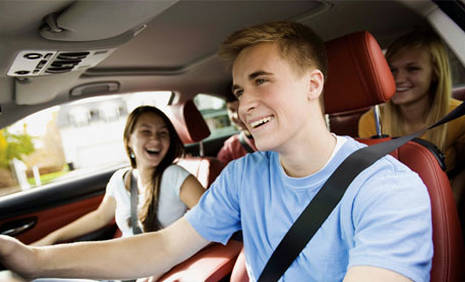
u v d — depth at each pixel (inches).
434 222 39.9
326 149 34.4
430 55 62.5
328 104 52.9
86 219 72.5
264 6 60.1
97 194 88.8
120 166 97.7
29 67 41.5
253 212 38.4
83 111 168.4
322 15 67.0
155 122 67.1
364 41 48.0
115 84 76.0
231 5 57.0
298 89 32.9
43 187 83.5
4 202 76.4
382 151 34.1
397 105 69.6
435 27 51.7
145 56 70.7
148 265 38.3
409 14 74.6
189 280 49.7
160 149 66.9
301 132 33.2
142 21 36.2
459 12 47.4
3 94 50.7
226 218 41.6
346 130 87.7
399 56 65.2
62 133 189.8
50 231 81.0
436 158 42.9
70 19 31.9
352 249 28.3
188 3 53.2
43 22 32.6
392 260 25.6
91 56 42.6
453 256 38.8
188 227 41.0
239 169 41.1
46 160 220.2
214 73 92.3
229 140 114.3
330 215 32.1
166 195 64.7
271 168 38.0
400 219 27.2
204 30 65.2
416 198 28.6
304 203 34.1
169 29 61.2
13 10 28.6
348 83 50.1
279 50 32.6
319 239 32.3
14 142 232.4
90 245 37.5
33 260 33.9
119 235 79.9
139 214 66.4
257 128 34.1
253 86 33.6
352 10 67.1
